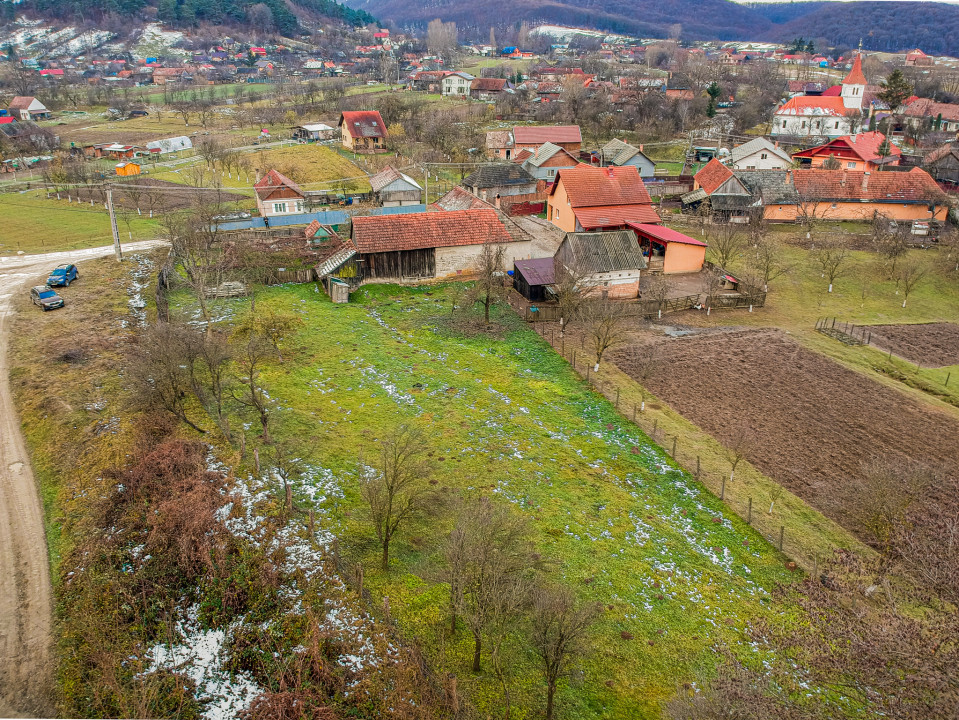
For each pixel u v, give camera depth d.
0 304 51.88
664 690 23.50
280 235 68.69
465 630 24.81
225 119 154.00
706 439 39.09
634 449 37.59
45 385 39.75
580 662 24.05
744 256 71.81
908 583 29.36
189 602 25.62
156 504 29.34
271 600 25.33
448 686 22.36
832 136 130.12
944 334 55.53
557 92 169.12
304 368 43.56
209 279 56.47
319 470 32.78
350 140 119.06
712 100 137.38
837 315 58.44
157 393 35.88
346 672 22.56
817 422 41.56
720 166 86.81
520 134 112.06
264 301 54.50
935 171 101.75
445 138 117.31
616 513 32.28
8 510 29.77
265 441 34.53
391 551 28.09
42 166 110.62
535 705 22.36
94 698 21.59
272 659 23.23
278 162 108.50
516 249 65.19
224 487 30.48
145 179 98.38
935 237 78.31
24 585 25.72
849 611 27.72
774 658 25.31
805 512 33.41
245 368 41.28
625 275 58.47
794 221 84.69
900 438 40.03
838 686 24.38
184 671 22.97
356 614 24.77
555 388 43.78
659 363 48.38
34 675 22.25
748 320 56.56
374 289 58.62
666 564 29.45
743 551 30.78
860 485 34.28
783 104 148.62
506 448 36.41
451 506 30.44
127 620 24.73
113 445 33.41
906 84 145.62
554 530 30.47
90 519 28.83
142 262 61.91
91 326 48.34
